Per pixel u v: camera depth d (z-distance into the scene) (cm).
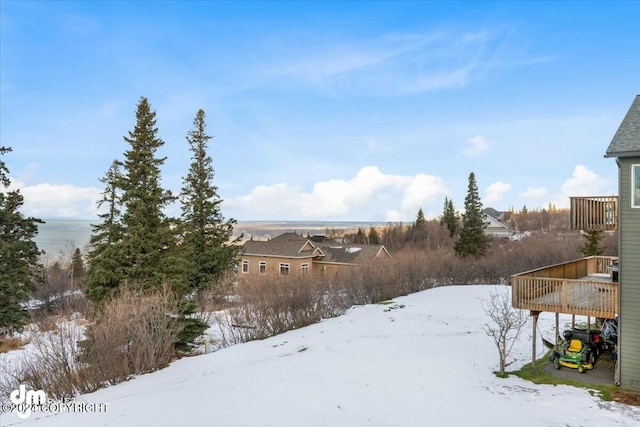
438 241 6725
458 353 1455
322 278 2695
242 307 2103
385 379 1187
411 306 2456
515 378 1176
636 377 1029
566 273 1465
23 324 2025
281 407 987
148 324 1441
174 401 1039
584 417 887
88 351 1301
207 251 2606
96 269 1667
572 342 1242
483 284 3531
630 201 1027
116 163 2066
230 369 1332
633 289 1027
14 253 2098
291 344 1681
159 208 1875
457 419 902
